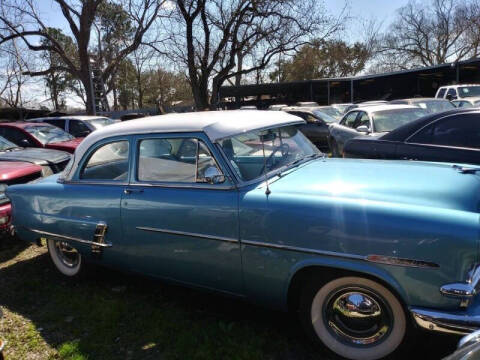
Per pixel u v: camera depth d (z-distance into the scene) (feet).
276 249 8.87
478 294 7.56
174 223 10.31
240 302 11.75
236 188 9.59
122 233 11.38
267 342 9.66
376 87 108.17
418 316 7.53
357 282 8.25
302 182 9.80
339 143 31.63
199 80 74.95
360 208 8.10
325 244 8.26
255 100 114.62
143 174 11.10
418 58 150.82
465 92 48.91
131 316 11.27
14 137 30.37
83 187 12.24
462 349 5.73
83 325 11.01
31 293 13.14
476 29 130.41
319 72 153.69
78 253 13.25
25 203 13.65
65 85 139.13
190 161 10.29
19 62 78.38
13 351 9.99
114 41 77.30
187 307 11.60
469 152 15.39
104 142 11.92
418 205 7.98
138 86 151.84
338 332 8.75
